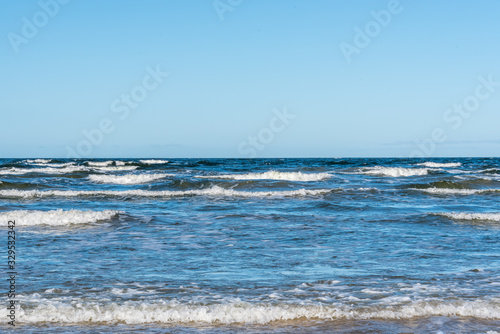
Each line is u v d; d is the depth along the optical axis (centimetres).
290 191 2464
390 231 1362
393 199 2270
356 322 616
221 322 614
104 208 1919
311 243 1176
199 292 738
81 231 1337
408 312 649
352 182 3219
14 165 5591
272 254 1041
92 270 880
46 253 1036
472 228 1418
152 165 6150
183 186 2844
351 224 1488
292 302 685
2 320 606
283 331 586
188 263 948
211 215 1667
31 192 2414
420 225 1471
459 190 2636
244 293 732
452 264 947
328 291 746
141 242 1180
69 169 4697
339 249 1101
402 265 935
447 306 668
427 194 2488
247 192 2477
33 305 661
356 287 770
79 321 609
